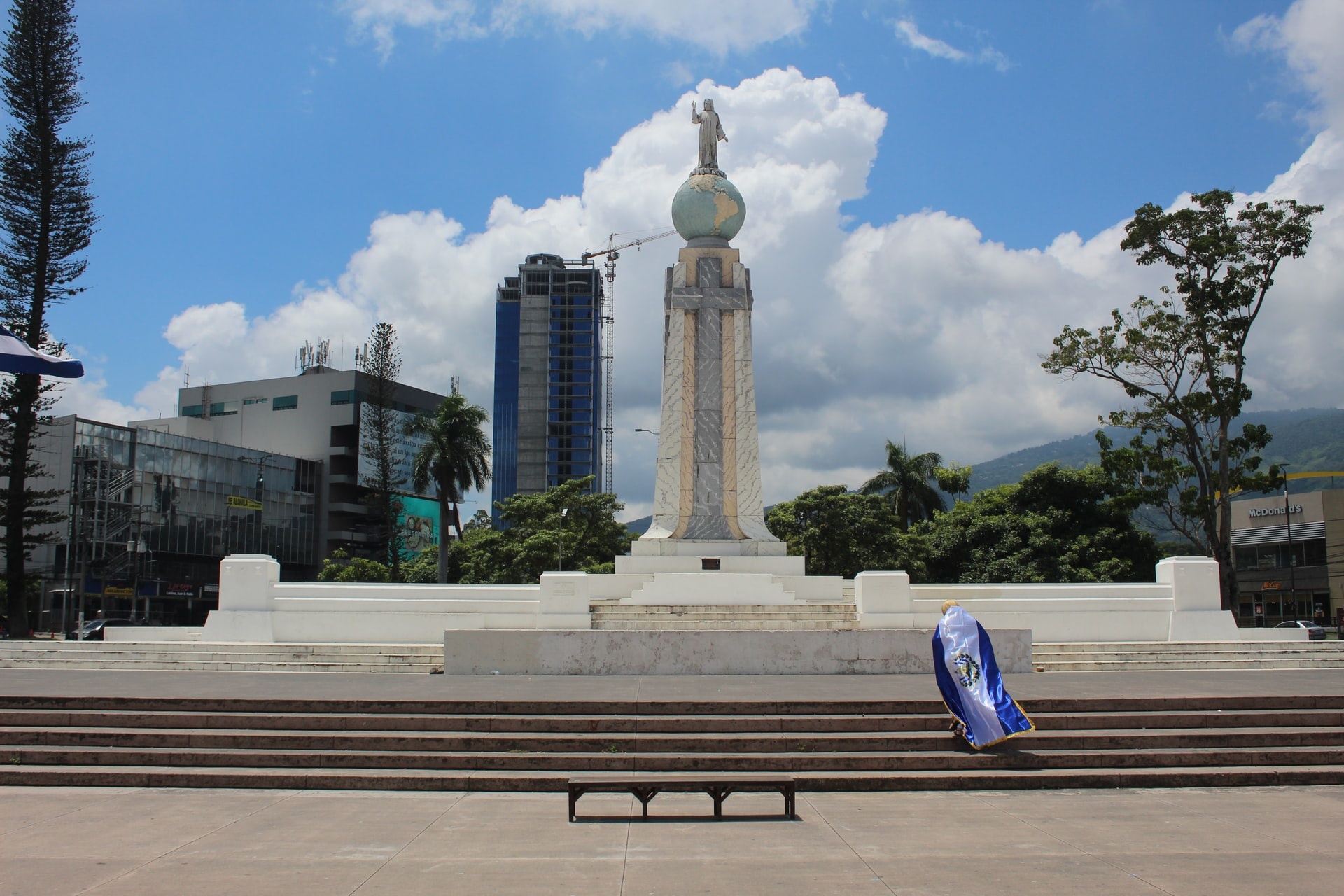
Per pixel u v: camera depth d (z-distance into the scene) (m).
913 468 59.66
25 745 13.45
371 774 12.48
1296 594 64.38
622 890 8.50
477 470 57.00
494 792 12.13
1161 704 14.64
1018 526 47.47
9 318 41.91
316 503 89.88
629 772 12.75
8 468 41.28
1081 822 10.79
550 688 16.14
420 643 23.25
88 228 43.25
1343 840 10.11
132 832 10.34
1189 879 8.82
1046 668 21.48
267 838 10.12
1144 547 47.16
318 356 102.25
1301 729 13.89
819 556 50.56
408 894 8.39
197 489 77.12
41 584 66.44
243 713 14.25
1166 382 38.41
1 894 8.38
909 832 10.34
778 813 11.15
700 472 28.22
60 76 42.62
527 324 147.62
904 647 18.80
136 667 21.12
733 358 28.67
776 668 18.64
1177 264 38.34
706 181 29.23
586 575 23.48
